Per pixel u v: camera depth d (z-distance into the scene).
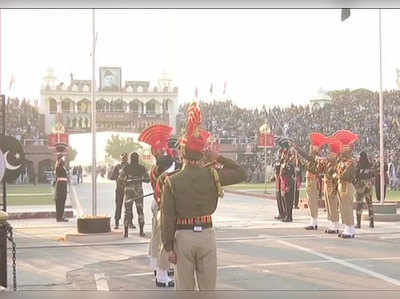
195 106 5.17
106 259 9.77
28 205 22.80
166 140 7.21
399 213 17.53
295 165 15.91
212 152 5.18
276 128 58.38
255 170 51.81
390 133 48.97
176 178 5.00
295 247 10.94
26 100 64.38
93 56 12.49
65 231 13.84
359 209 14.00
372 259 9.51
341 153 12.39
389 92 52.69
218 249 10.74
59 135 48.94
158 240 7.72
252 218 17.22
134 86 68.75
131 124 66.12
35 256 10.09
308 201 13.85
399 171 38.56
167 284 7.55
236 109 62.75
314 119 56.84
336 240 11.89
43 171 55.59
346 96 57.12
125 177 12.57
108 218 12.35
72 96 66.81
